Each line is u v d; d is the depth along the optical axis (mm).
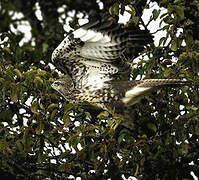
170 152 13797
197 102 13625
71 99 14016
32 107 12609
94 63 13719
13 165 13727
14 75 13906
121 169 13414
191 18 14852
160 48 14055
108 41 13375
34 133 12695
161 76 13758
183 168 13977
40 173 13609
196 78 13219
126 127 13406
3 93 13578
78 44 13461
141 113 13789
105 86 13641
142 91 13117
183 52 13398
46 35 15047
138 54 13625
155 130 13367
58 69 15000
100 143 12500
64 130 12805
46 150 13562
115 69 13719
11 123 13625
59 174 14125
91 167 13898
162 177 13922
